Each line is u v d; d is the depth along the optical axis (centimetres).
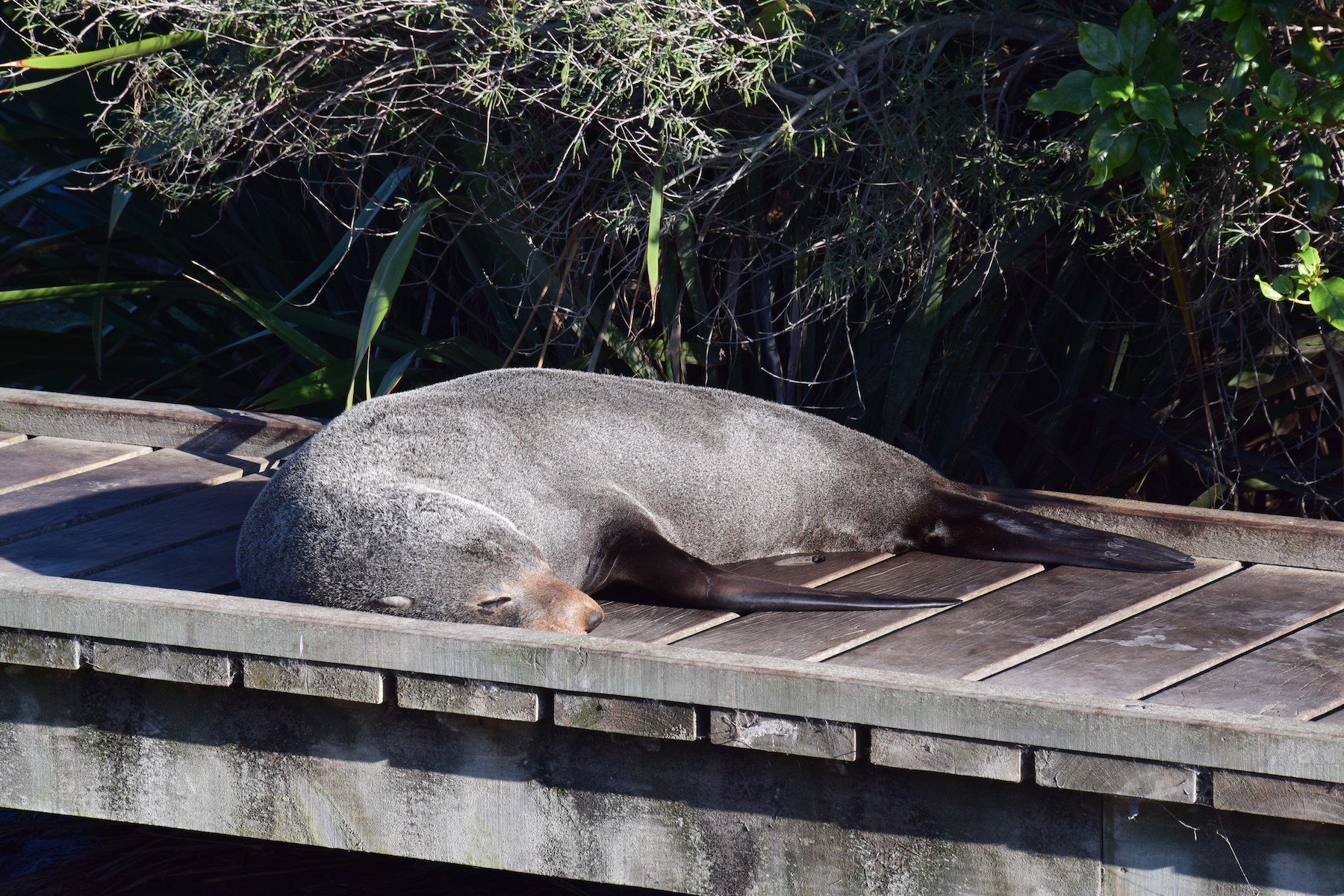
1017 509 1692
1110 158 1620
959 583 1533
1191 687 1198
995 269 2206
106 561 1552
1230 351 2320
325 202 2380
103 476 1898
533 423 1564
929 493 1702
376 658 1188
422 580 1348
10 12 2542
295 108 2062
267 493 1497
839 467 1692
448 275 2639
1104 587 1495
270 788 1266
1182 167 1655
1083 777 1016
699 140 1862
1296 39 1603
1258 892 1002
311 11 1942
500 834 1209
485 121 2083
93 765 1317
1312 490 2158
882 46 1928
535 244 2209
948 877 1084
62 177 2531
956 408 2381
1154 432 2292
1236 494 2283
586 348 2386
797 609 1413
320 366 2286
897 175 2011
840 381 2408
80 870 1683
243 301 2198
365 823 1244
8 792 1350
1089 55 1606
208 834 1780
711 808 1144
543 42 1888
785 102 2056
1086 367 2412
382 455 1465
